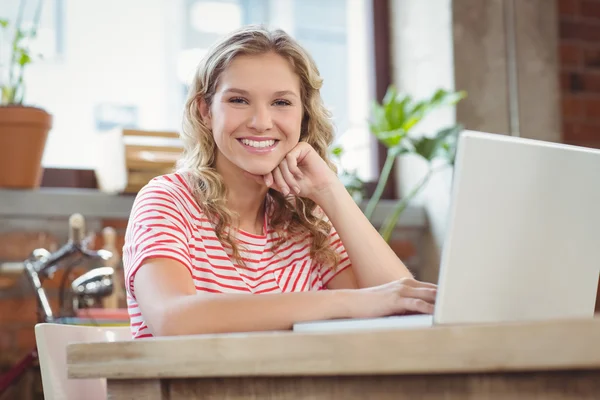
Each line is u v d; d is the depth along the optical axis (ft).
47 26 12.15
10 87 11.17
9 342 10.55
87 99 12.36
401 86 14.15
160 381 3.89
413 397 3.31
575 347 2.91
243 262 6.15
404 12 14.11
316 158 6.53
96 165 11.96
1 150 10.75
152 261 5.32
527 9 13.75
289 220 6.63
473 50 13.37
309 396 3.55
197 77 6.41
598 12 14.82
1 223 10.75
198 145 6.39
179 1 12.94
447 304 3.98
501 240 4.14
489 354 3.08
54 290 10.84
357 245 6.32
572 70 14.48
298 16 13.83
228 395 3.76
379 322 4.27
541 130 13.65
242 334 3.63
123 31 12.62
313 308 4.62
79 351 4.09
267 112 6.18
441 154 12.41
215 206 6.10
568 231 4.43
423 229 13.42
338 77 14.10
